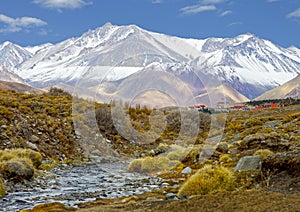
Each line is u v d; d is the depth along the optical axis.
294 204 7.28
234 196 8.23
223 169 10.81
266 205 7.38
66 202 10.86
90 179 15.09
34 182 13.99
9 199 11.41
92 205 10.21
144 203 9.12
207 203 7.99
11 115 23.52
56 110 27.05
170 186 12.71
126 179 14.26
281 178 9.73
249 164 12.43
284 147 16.20
